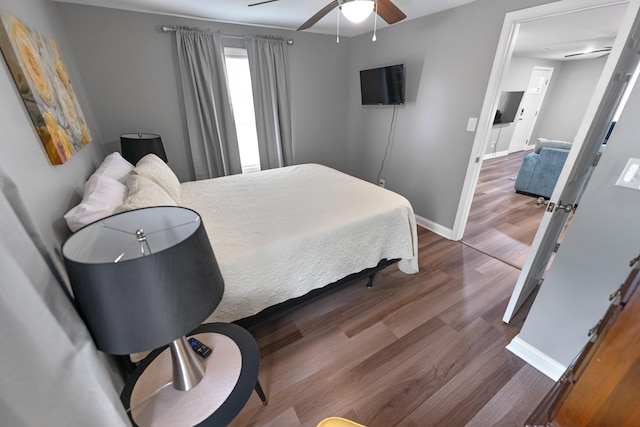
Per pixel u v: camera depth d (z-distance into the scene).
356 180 2.62
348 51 3.88
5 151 0.79
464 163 2.73
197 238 0.73
